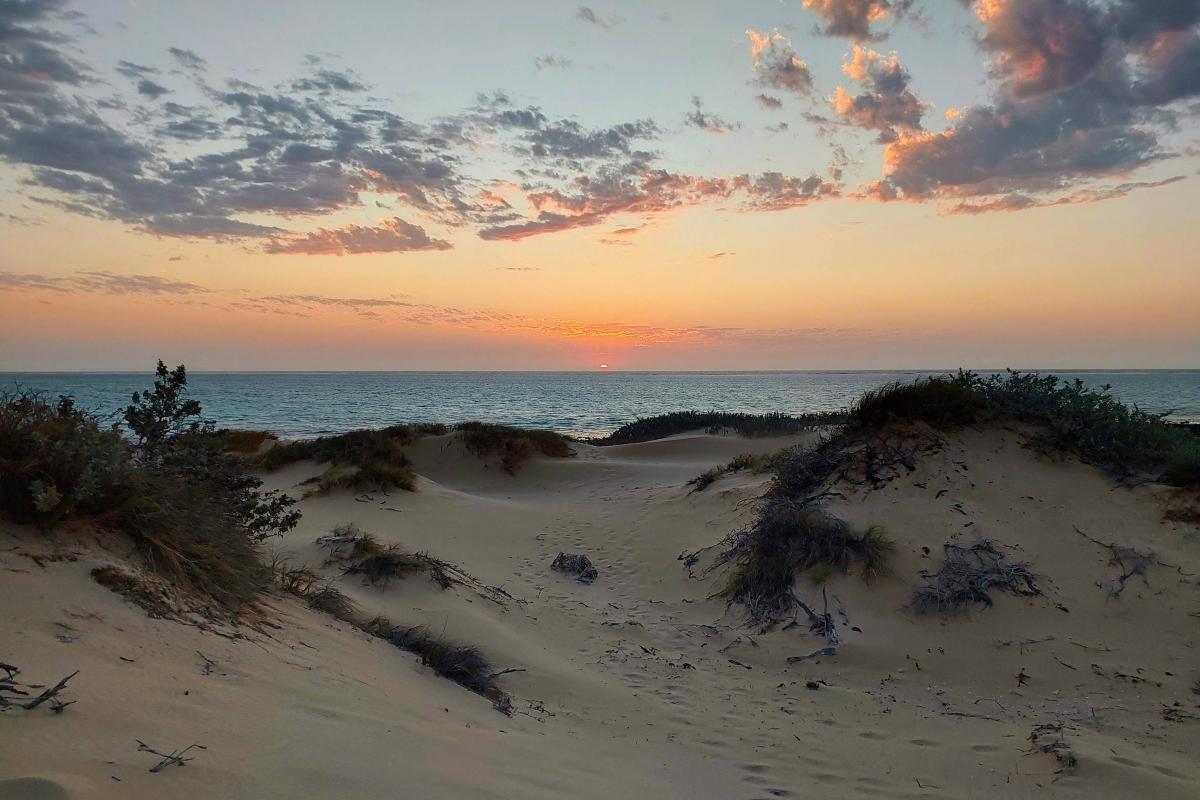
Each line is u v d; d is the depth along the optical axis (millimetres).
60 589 3342
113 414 4922
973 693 6488
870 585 8211
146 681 2906
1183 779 4551
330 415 55625
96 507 4066
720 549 10391
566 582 10328
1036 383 10922
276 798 2348
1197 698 6039
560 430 45938
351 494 14570
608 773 4086
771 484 11609
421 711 4109
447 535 12570
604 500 15805
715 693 6383
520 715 5098
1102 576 7840
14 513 3684
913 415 10492
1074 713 5902
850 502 9680
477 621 7184
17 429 3928
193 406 6816
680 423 30688
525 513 14562
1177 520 8305
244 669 3508
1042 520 8820
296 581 6266
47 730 2252
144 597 3703
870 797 4406
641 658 7219
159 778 2215
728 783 4465
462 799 2848
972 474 9609
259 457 19391
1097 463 9562
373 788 2658
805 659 7223
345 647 4875
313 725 3117
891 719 5852
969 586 7879
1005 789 4539
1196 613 7113
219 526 5246
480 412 62125
